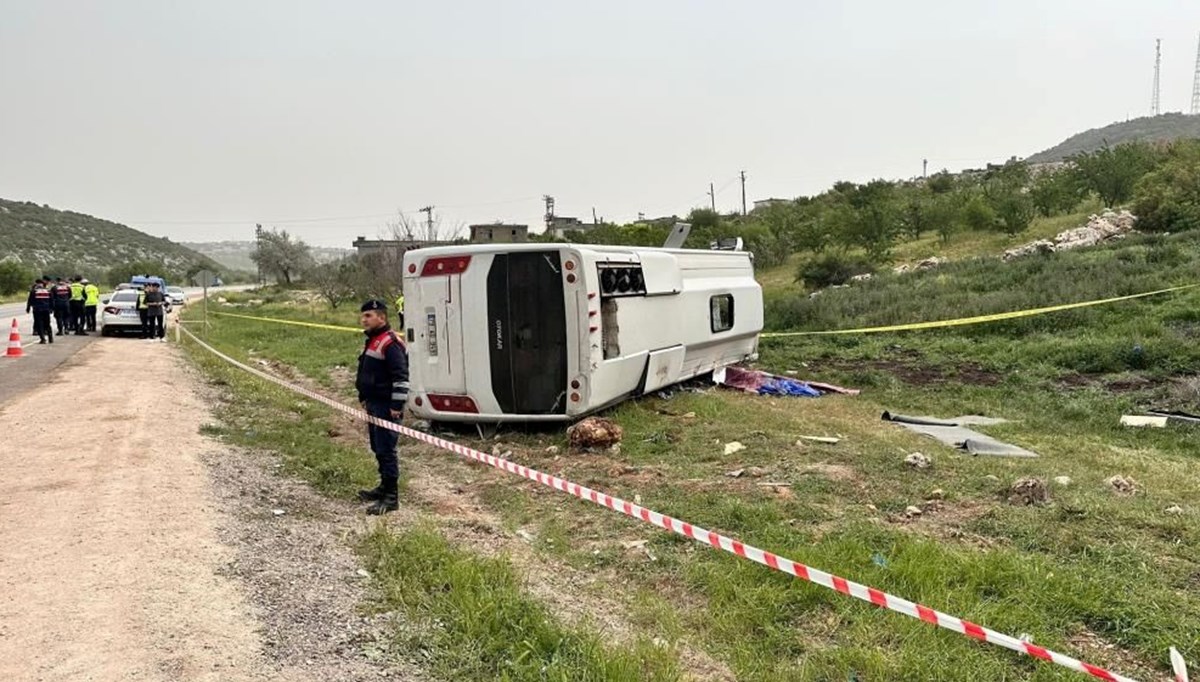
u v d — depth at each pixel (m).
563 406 9.62
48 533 5.46
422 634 4.29
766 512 6.47
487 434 9.99
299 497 7.09
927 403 12.28
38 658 3.72
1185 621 4.46
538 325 9.59
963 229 37.50
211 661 3.80
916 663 4.03
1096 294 18.45
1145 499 6.86
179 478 7.06
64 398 11.49
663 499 7.07
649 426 10.04
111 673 3.62
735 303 14.28
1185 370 12.97
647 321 11.02
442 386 9.92
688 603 5.03
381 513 6.78
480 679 3.88
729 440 9.27
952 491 7.05
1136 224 28.94
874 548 5.65
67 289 24.91
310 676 3.76
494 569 5.14
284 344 22.25
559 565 5.71
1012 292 20.34
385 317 6.98
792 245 40.59
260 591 4.70
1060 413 11.28
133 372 14.99
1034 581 4.92
